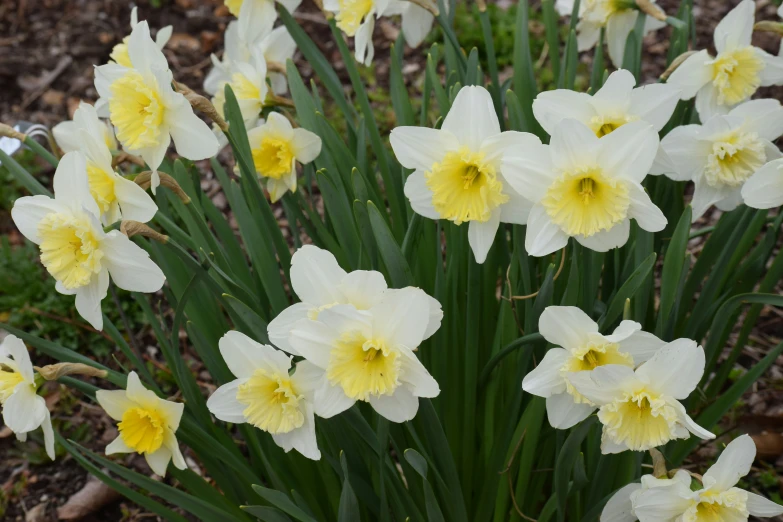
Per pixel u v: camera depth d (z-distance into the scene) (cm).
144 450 98
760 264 111
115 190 97
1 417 138
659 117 96
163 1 223
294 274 91
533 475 109
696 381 90
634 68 111
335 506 108
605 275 111
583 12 114
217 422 133
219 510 103
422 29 117
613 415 91
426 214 96
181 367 102
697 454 126
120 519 129
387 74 204
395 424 103
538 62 200
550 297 97
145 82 97
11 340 94
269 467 103
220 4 225
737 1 209
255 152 110
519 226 98
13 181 175
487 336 109
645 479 93
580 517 107
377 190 115
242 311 98
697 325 110
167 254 107
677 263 98
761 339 139
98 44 212
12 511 129
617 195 92
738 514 93
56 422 138
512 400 104
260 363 93
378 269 107
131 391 97
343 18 109
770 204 97
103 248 94
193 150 97
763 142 101
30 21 219
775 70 106
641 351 93
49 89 200
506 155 92
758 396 132
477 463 111
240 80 113
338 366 90
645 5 110
